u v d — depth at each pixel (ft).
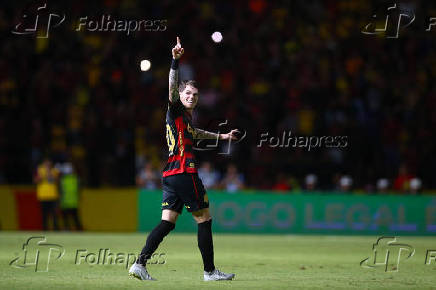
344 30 359.66
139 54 336.29
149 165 269.44
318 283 93.04
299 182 287.07
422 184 299.17
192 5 357.00
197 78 334.03
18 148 293.84
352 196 248.93
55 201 248.93
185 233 246.06
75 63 326.24
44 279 96.27
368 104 324.60
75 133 300.40
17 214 254.88
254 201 248.93
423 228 248.11
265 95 321.93
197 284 89.92
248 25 358.43
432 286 90.27
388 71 342.64
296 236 243.60
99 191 255.09
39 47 328.08
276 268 119.24
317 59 344.28
